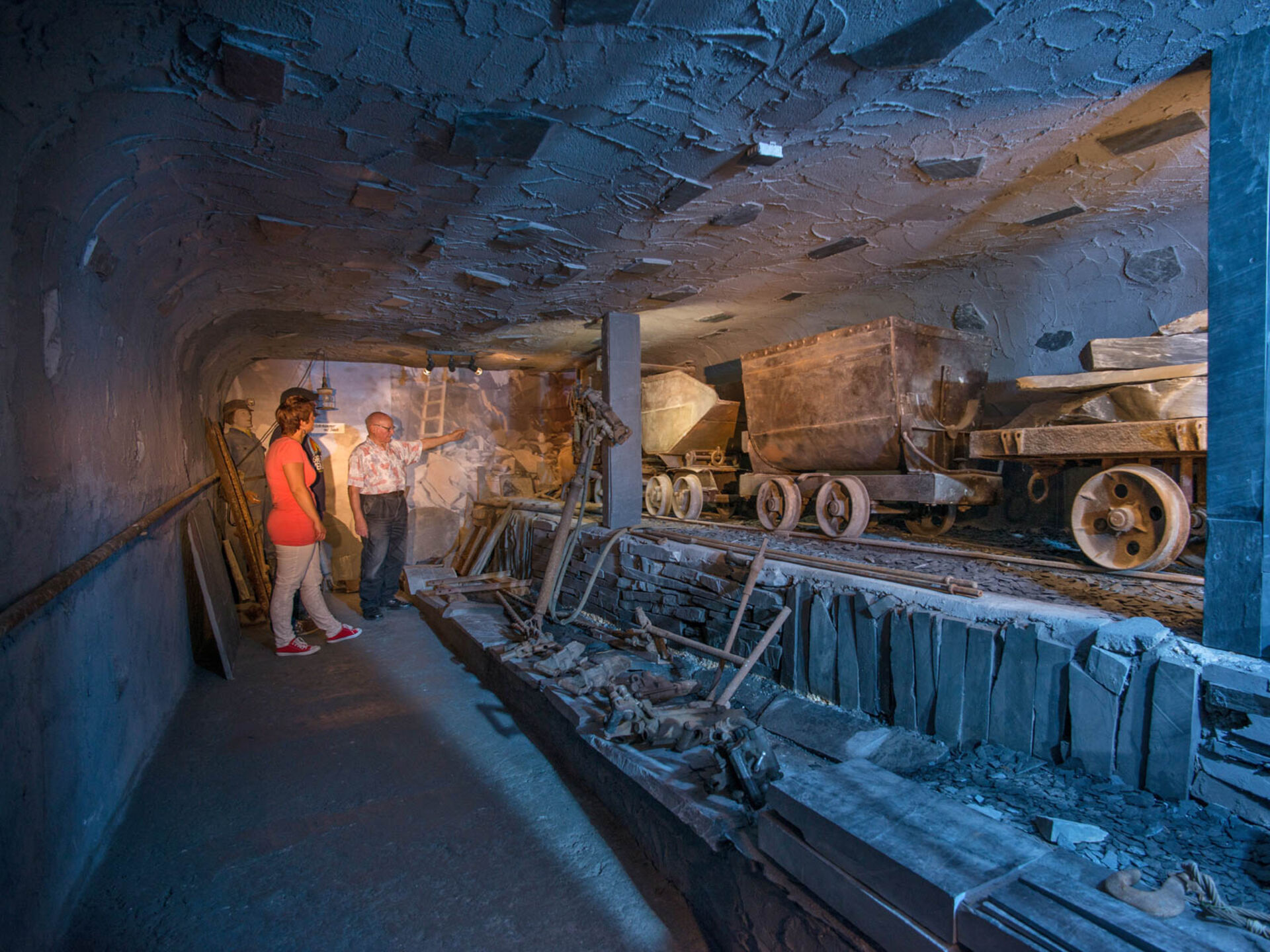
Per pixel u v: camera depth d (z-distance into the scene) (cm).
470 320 601
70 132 189
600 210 338
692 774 248
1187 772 207
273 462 490
